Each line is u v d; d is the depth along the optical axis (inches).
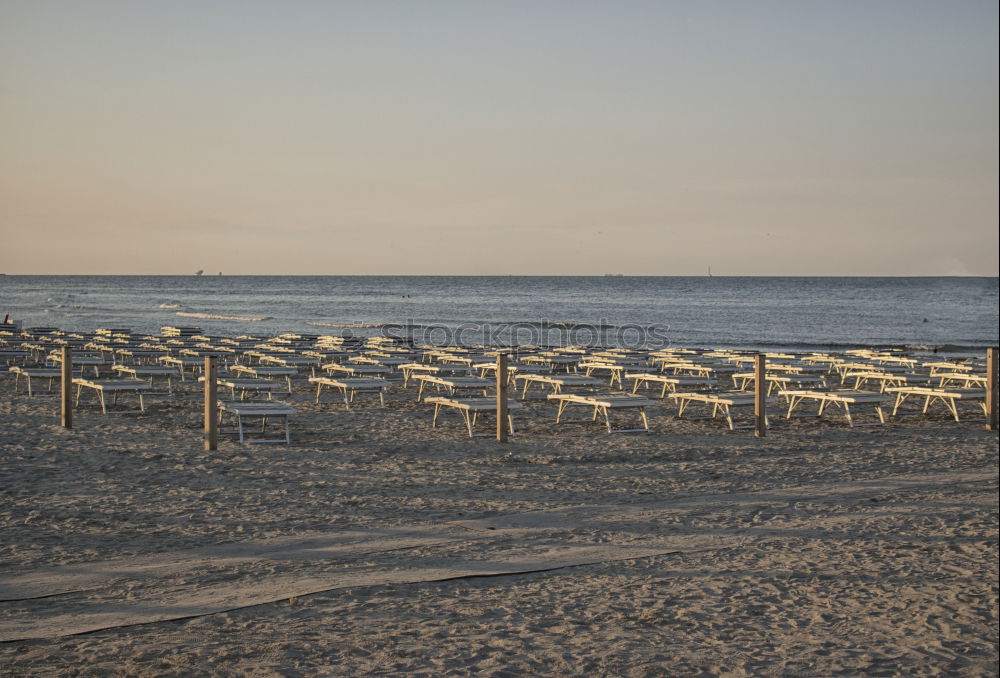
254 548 252.1
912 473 380.5
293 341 1040.2
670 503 320.8
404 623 195.6
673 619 204.7
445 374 695.1
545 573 236.5
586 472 372.8
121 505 296.5
